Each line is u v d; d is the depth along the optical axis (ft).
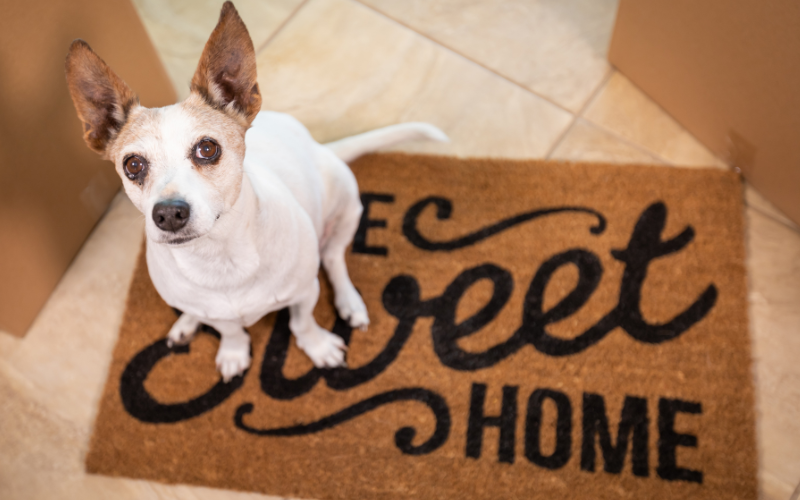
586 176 7.19
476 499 5.75
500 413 6.08
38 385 6.39
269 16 8.33
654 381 6.17
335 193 5.78
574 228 6.91
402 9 8.36
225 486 5.87
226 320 5.11
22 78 5.36
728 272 6.63
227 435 6.05
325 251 6.40
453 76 7.93
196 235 3.87
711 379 6.16
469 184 7.19
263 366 6.35
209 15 8.38
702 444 5.90
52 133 5.94
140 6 8.43
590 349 6.33
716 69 6.62
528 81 7.89
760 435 6.00
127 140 3.96
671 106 7.50
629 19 7.28
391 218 7.04
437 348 6.39
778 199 6.88
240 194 4.15
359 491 5.82
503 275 6.70
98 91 4.09
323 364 6.31
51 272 6.68
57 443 6.14
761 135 6.57
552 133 7.55
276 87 7.91
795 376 6.23
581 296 6.57
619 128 7.55
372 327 6.51
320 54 8.11
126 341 6.48
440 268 6.78
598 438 5.95
